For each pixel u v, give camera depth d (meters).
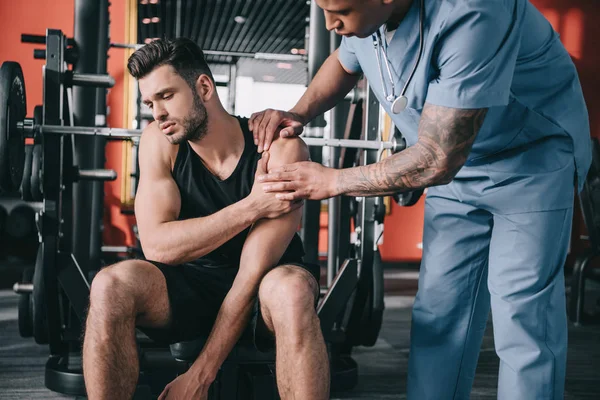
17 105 1.75
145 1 7.09
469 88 1.00
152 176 1.27
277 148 1.27
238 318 1.17
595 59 5.38
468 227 1.32
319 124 2.29
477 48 0.99
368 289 1.99
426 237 1.38
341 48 1.42
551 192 1.18
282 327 1.07
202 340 1.24
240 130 1.30
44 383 1.99
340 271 1.86
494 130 1.18
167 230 1.21
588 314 3.26
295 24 8.25
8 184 1.74
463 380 1.38
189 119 1.21
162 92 1.18
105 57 2.77
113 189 5.02
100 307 1.06
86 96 2.52
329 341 2.02
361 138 1.97
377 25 1.01
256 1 7.12
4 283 4.03
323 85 1.47
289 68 11.06
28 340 2.58
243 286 1.18
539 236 1.19
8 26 4.79
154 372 1.84
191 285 1.24
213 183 1.29
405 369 2.29
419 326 1.37
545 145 1.20
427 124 1.03
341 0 0.95
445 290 1.34
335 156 2.45
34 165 2.03
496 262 1.23
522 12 1.06
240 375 1.26
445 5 1.02
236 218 1.17
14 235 4.33
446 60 1.02
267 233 1.19
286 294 1.07
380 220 1.98
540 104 1.17
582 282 3.24
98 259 3.18
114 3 4.99
